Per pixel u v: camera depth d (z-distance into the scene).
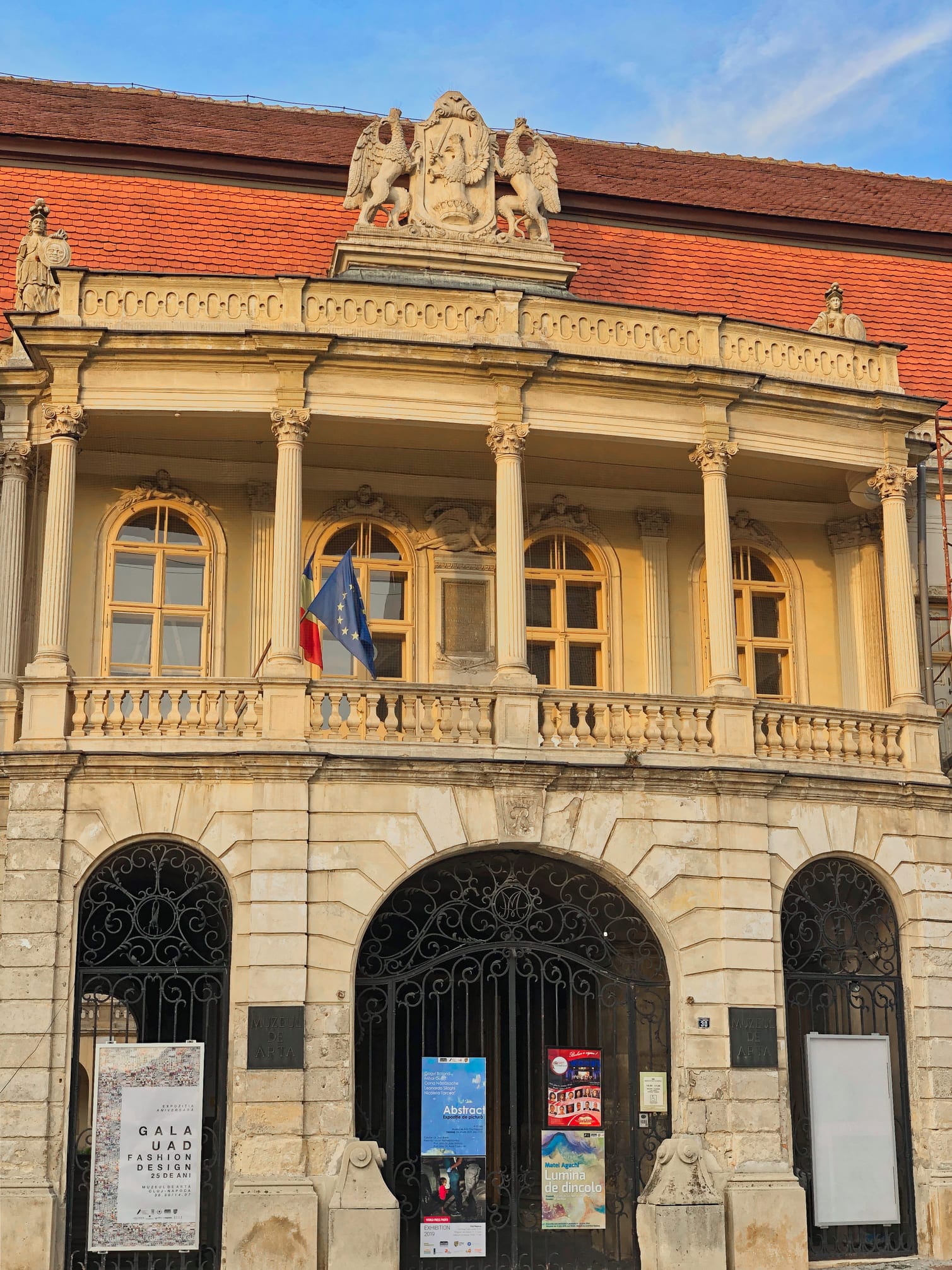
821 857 22.20
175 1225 19.41
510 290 22.88
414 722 21.14
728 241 30.69
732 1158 20.52
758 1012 21.05
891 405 24.03
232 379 21.95
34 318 21.94
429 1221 20.16
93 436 23.42
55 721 20.48
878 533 26.33
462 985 24.88
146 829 20.25
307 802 20.39
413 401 22.28
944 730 26.23
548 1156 20.72
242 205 28.47
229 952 20.27
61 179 27.98
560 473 25.25
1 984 19.62
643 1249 20.03
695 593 26.14
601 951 24.00
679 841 21.39
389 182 25.23
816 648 26.38
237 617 24.23
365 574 25.00
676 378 22.92
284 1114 19.39
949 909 22.59
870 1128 21.66
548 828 21.00
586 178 31.03
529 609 25.48
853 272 30.97
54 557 21.22
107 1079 19.69
